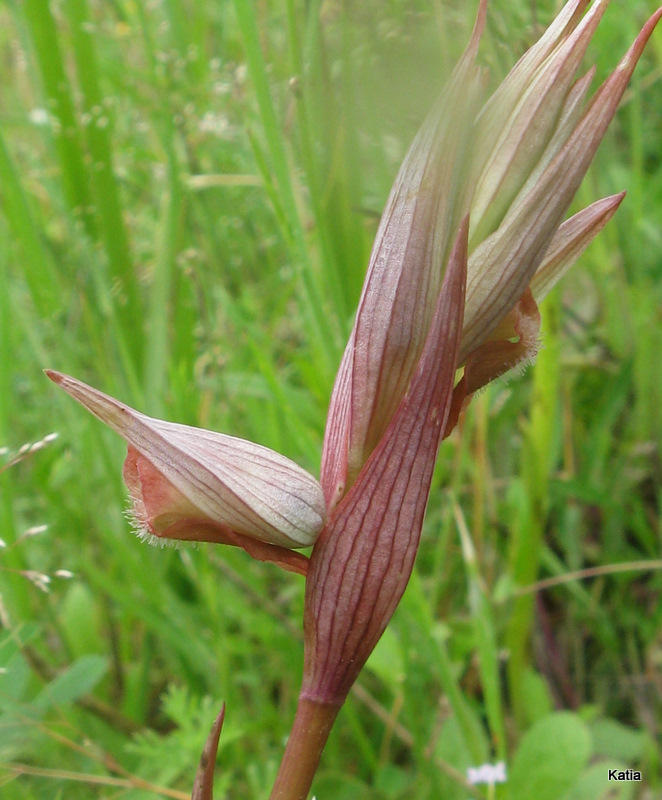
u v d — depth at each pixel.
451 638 0.22
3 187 0.23
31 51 0.25
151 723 0.22
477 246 0.09
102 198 0.24
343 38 0.18
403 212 0.09
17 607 0.20
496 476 0.24
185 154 0.28
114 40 0.32
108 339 0.24
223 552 0.20
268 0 0.26
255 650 0.21
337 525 0.09
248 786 0.19
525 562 0.20
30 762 0.17
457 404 0.09
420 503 0.09
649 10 0.23
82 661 0.16
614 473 0.24
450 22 0.18
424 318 0.09
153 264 0.28
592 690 0.22
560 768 0.17
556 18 0.09
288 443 0.22
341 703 0.09
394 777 0.19
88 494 0.21
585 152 0.09
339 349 0.19
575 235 0.10
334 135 0.19
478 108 0.08
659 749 0.20
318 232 0.19
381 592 0.09
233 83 0.25
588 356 0.26
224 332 0.27
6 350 0.22
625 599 0.23
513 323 0.09
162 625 0.20
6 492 0.20
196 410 0.23
